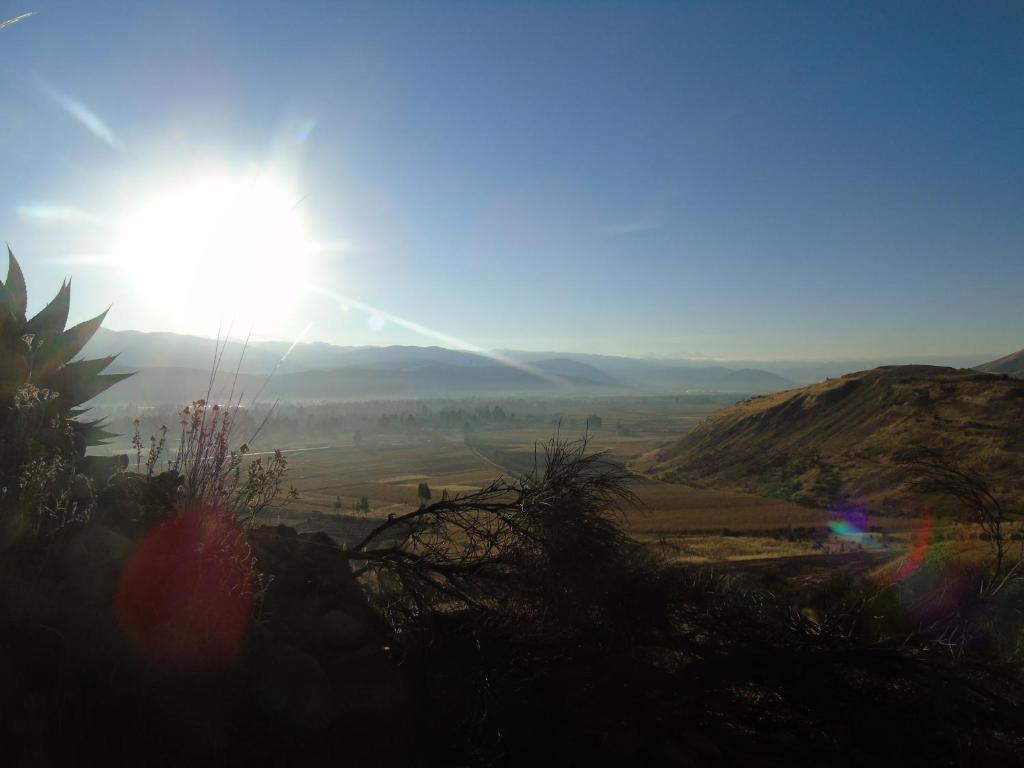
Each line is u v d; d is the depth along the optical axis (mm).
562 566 4672
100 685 3102
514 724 3869
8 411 3873
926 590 7785
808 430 105750
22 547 3562
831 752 4172
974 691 4418
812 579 10461
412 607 4895
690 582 5047
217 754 3035
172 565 3705
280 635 3996
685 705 4207
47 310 4688
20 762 2662
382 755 3445
